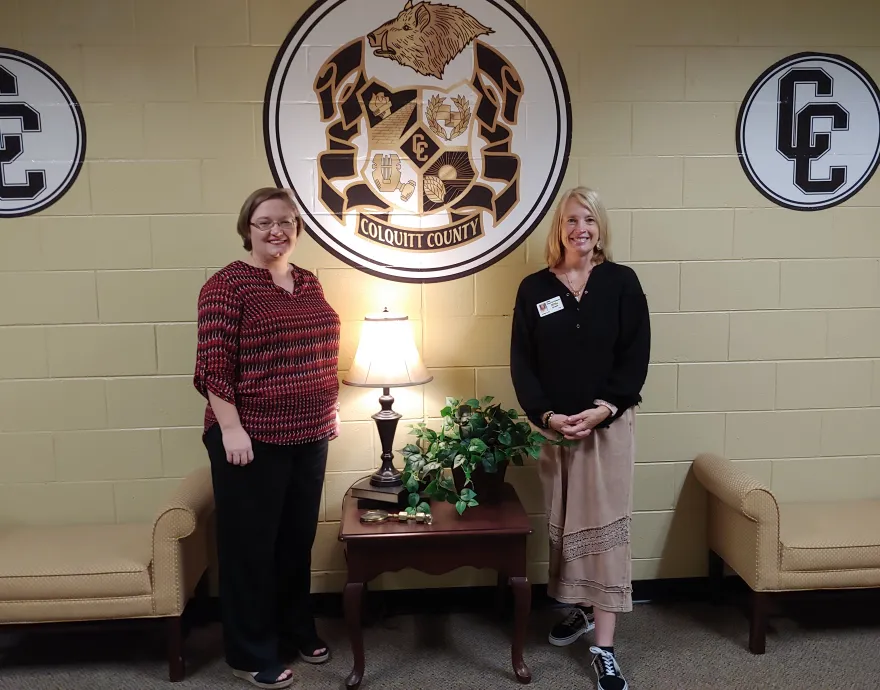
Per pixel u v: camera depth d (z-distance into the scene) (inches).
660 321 108.8
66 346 103.0
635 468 111.3
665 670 93.8
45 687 91.5
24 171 100.0
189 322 103.7
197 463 106.5
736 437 111.7
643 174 106.0
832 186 108.3
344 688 90.7
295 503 90.8
